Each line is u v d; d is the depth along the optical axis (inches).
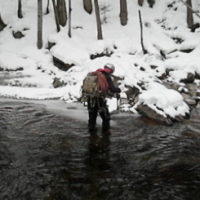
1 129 215.9
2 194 124.6
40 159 163.5
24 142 189.6
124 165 157.4
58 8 582.9
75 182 136.9
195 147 184.7
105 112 208.4
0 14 605.9
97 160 163.6
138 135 207.2
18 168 150.9
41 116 253.9
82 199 122.5
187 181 139.3
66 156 168.6
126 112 269.9
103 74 202.7
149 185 135.0
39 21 524.1
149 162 161.5
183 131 216.7
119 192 128.5
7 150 175.2
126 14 580.4
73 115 258.1
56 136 202.8
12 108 281.1
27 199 121.6
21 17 622.2
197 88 351.3
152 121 241.1
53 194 126.0
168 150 179.3
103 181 138.3
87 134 207.9
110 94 205.9
